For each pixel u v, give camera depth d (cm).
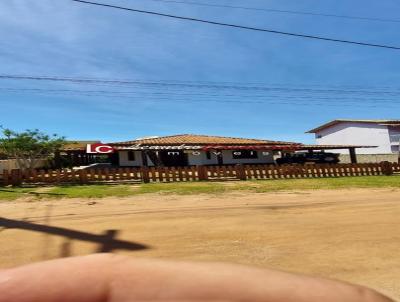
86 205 1143
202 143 3588
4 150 3053
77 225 783
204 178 2181
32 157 3164
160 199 1308
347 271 494
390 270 495
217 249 597
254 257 555
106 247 611
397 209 969
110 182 2000
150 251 587
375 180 2112
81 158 3931
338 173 2472
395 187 1711
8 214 966
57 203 1209
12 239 666
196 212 946
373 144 4869
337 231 710
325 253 572
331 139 5350
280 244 624
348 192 1506
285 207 1039
